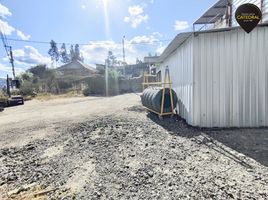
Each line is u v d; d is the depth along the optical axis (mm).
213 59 5387
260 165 3074
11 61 27828
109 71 24828
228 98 5402
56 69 38156
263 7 6129
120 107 10477
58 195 2580
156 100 7031
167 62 9555
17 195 2656
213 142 4250
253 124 5367
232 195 2322
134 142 4488
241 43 5297
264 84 5312
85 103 13555
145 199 2344
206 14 9875
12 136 5688
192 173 2902
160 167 3156
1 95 17453
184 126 5812
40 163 3660
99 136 5102
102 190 2602
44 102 16562
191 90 5660
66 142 4789
